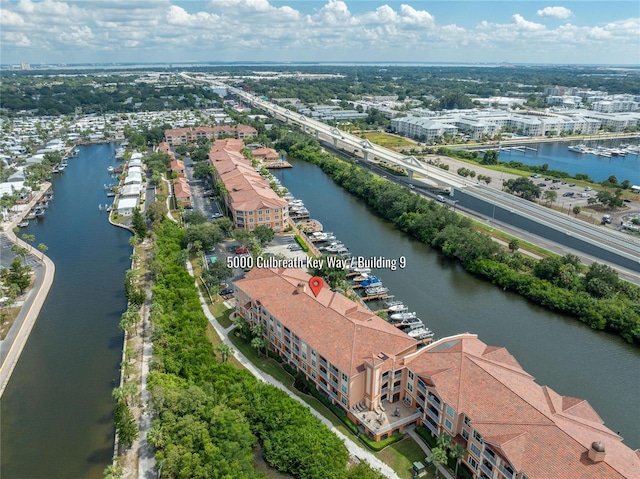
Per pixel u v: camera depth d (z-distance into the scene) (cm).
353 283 17388
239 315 14400
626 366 13000
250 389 10606
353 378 10138
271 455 9262
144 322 14738
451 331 14575
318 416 10781
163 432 9519
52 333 14450
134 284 16962
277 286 13325
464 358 9888
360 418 10281
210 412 9731
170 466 8719
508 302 16400
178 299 14662
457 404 9081
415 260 19750
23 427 10838
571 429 8044
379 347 10719
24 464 9875
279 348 12762
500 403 8775
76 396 11800
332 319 11556
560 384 12256
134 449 9988
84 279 17938
